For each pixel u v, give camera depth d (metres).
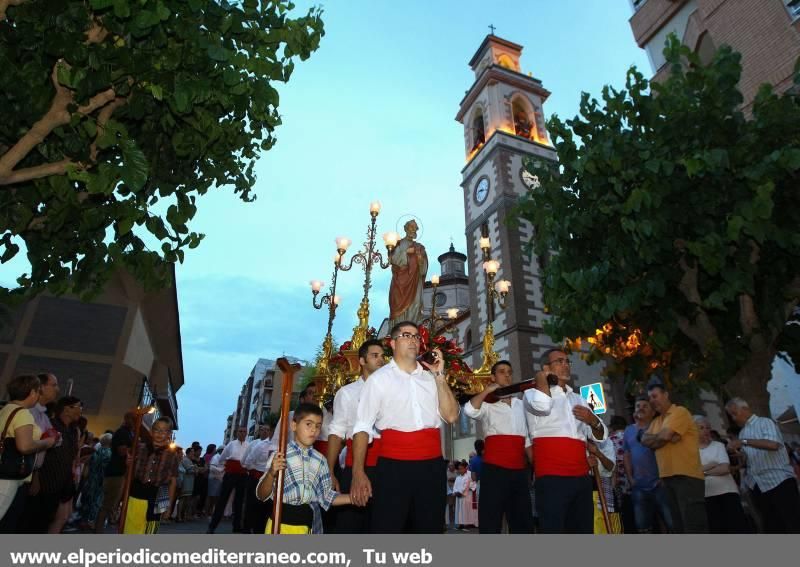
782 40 12.44
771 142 7.94
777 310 8.38
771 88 8.16
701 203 7.79
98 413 19.61
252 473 8.09
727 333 9.24
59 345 20.03
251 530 7.88
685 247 8.41
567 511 4.44
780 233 7.42
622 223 7.65
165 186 5.39
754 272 7.77
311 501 3.97
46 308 20.44
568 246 9.38
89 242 5.07
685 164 7.27
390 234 10.35
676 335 10.12
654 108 8.25
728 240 7.74
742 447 6.60
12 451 4.41
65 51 3.83
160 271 5.22
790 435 13.00
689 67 8.36
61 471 5.73
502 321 25.56
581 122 9.30
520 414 5.50
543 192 9.66
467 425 24.80
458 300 36.44
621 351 10.46
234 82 4.37
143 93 4.50
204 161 5.54
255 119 5.41
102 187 4.01
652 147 8.09
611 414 22.97
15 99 4.17
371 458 5.05
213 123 4.91
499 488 5.15
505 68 34.16
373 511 3.49
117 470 7.29
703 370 8.60
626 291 8.35
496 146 30.36
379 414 3.68
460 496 13.61
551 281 9.60
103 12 4.00
